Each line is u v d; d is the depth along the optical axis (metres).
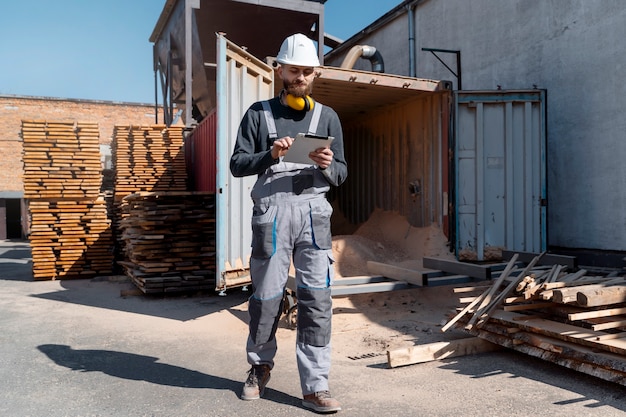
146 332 5.14
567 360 3.51
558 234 8.39
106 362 4.08
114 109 26.08
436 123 8.14
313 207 2.98
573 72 8.10
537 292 3.93
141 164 10.46
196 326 5.39
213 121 8.61
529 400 3.12
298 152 2.69
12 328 5.37
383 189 9.60
